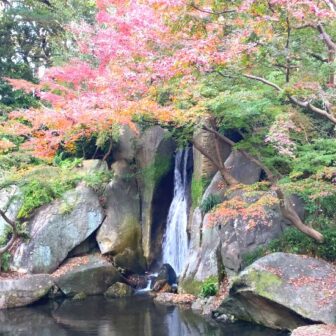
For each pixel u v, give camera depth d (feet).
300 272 32.07
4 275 45.93
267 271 32.19
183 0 24.58
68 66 40.93
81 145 57.36
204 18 25.82
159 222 53.31
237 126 36.68
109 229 50.60
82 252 49.96
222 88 33.22
